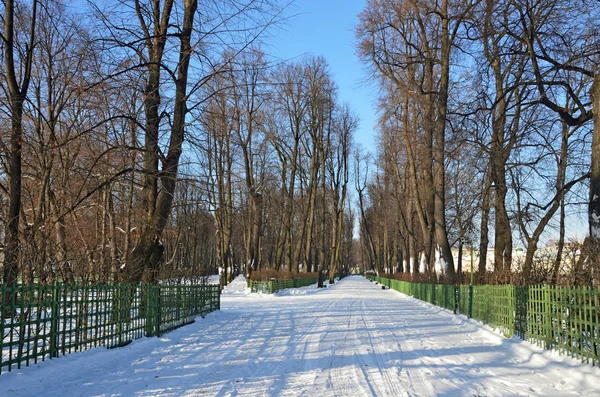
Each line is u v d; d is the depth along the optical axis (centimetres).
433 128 2895
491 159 2173
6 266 962
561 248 1441
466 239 2755
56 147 1234
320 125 5338
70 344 889
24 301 811
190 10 1622
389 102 3216
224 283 4575
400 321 1809
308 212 5669
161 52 1555
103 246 1477
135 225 1639
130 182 1540
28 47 1247
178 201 1686
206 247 6969
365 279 10100
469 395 719
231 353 1060
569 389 759
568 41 1689
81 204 1466
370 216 8725
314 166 5400
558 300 975
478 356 1055
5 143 1201
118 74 1362
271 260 7669
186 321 1561
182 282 1731
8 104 1183
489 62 1877
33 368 759
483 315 1589
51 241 1141
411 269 4700
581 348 862
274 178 5034
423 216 3559
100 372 834
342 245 10162
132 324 1138
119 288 1067
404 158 4728
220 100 1578
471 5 1962
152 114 1509
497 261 2084
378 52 3100
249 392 716
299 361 975
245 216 4694
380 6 3025
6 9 1183
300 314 2067
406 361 990
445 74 2761
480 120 2031
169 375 826
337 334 1409
